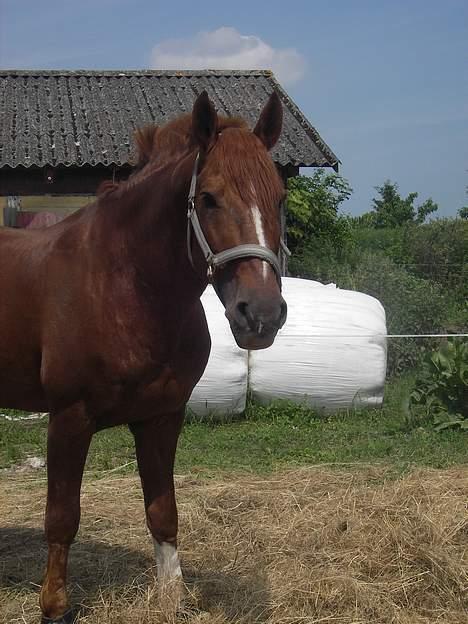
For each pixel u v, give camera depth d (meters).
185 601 3.45
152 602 3.41
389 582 3.65
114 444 6.29
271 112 2.88
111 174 10.21
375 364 7.18
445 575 3.61
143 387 3.07
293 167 10.55
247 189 2.64
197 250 2.87
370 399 7.23
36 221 10.28
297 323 7.23
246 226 2.63
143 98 12.27
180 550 4.11
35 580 3.75
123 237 3.10
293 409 7.11
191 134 3.02
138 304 3.03
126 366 3.03
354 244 14.67
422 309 9.47
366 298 7.82
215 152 2.72
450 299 11.49
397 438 6.43
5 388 3.45
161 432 3.34
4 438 6.48
